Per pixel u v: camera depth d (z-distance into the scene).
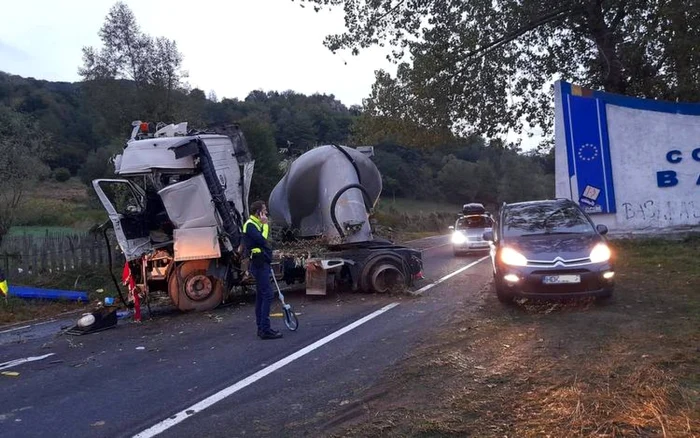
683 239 15.05
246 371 6.28
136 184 10.83
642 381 4.95
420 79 20.14
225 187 10.73
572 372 5.38
